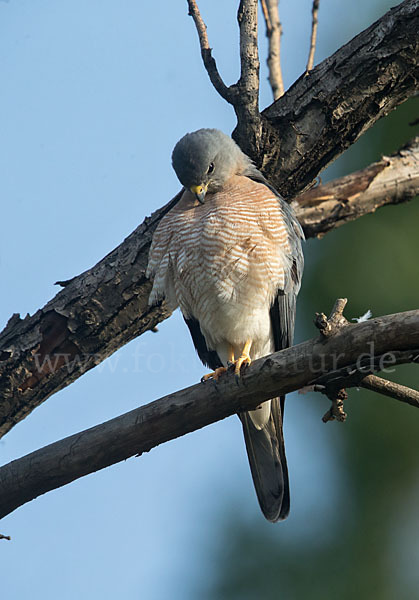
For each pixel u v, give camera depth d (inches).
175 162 397.7
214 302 382.0
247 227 372.5
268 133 358.3
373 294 466.3
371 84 347.3
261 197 377.7
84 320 356.8
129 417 305.1
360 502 432.8
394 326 266.5
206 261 374.0
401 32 338.0
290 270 388.8
